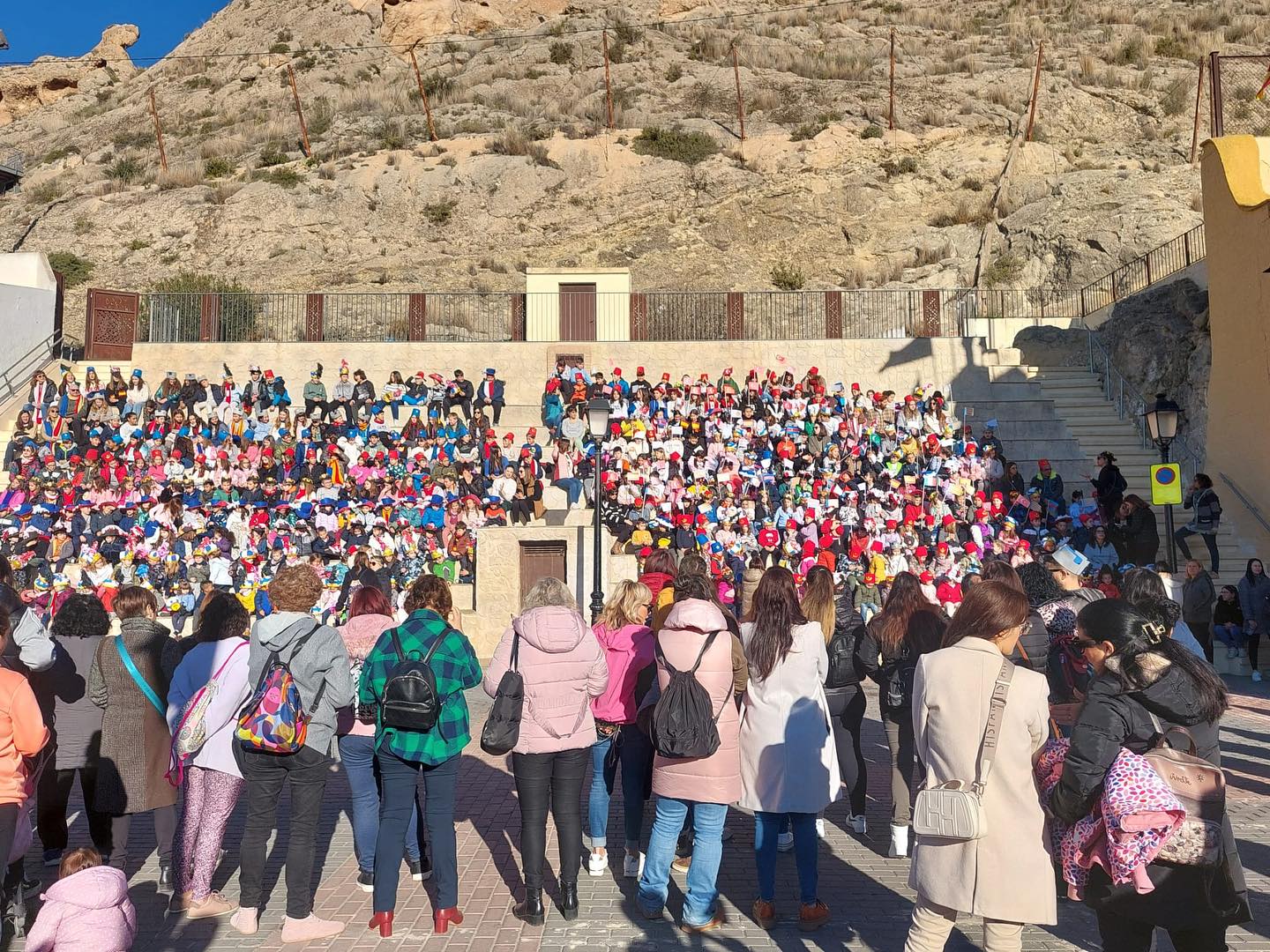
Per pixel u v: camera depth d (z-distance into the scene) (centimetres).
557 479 1938
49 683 595
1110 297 2834
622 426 2200
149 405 2292
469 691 1441
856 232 3897
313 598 538
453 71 5925
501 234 4125
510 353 2631
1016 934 377
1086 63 4875
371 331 3102
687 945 493
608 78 4753
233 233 4153
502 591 1709
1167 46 5147
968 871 375
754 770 519
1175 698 365
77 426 2138
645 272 3722
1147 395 2236
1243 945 475
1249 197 1869
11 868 528
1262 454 1816
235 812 798
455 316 3178
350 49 6444
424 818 605
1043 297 3112
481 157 4491
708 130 4706
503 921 530
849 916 532
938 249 3634
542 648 532
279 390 2345
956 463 2081
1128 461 2180
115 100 6594
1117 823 348
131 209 4362
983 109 4572
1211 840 349
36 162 5616
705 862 510
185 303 2711
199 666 555
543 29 6372
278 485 2020
